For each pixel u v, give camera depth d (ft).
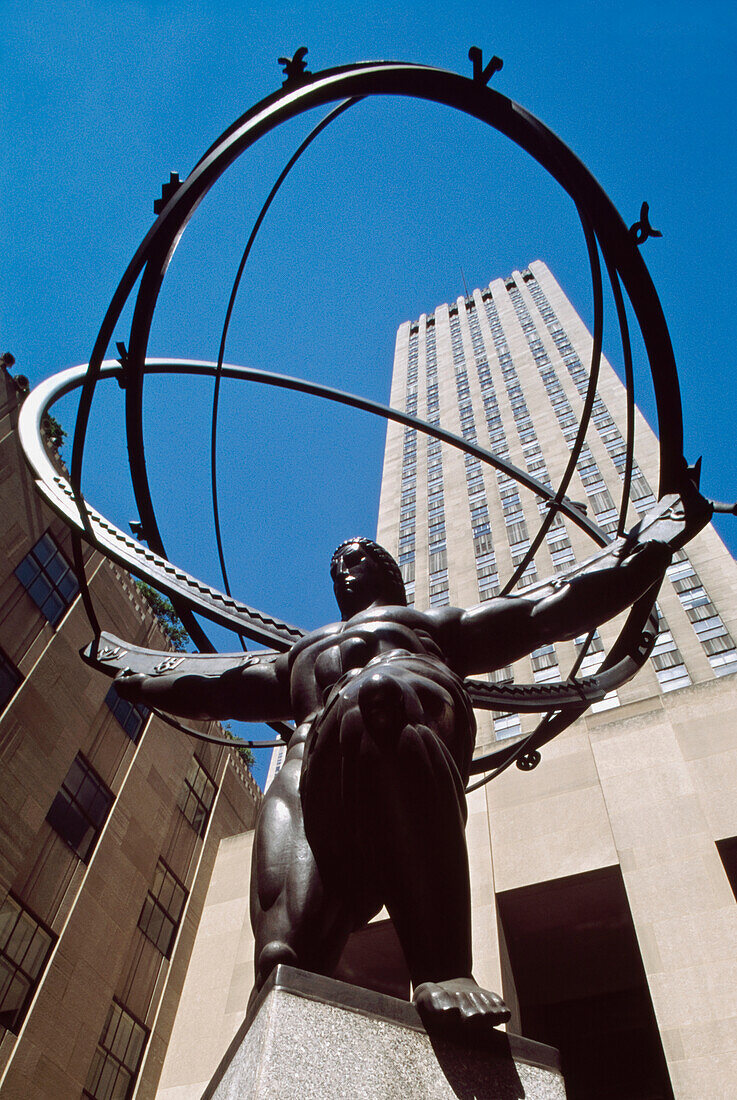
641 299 13.44
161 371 20.58
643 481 156.35
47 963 64.34
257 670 13.99
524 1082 7.98
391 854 9.30
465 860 9.39
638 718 70.90
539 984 69.46
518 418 198.59
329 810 9.88
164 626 94.22
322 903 9.72
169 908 80.84
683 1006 49.03
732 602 121.19
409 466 206.80
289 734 18.52
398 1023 8.06
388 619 12.85
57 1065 61.05
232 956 78.43
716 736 66.18
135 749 84.48
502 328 256.52
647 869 58.23
